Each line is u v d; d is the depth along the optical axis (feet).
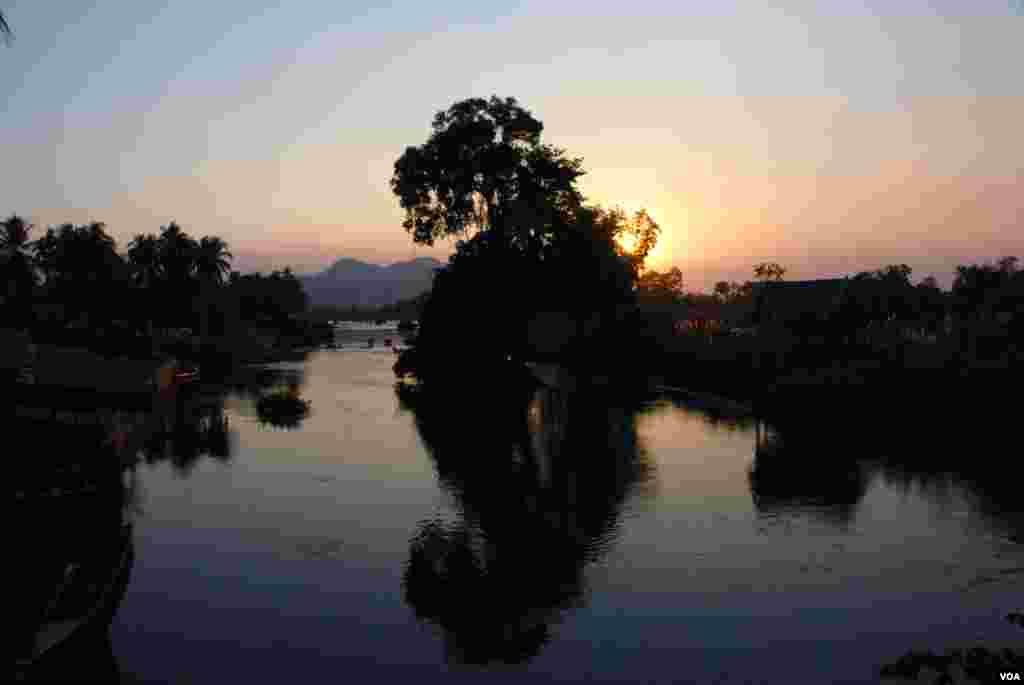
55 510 64.18
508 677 56.39
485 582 74.79
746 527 90.22
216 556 82.79
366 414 189.78
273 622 66.03
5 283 309.63
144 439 152.46
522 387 233.55
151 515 98.68
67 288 340.59
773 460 125.18
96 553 67.00
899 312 232.12
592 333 307.17
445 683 55.62
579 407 196.85
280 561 81.20
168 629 64.75
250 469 126.11
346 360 396.16
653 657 59.11
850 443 136.15
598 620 65.98
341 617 67.26
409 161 255.70
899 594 69.77
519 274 246.68
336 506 102.78
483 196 260.01
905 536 85.56
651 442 145.79
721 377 217.36
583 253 256.52
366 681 56.03
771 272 290.56
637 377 269.85
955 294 282.15
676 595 70.69
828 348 202.39
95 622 55.93
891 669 55.67
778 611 66.85
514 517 96.58
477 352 243.81
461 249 256.11
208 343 368.89
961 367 150.92
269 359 401.70
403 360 269.03
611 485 112.16
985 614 65.31
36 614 54.49
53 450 73.20
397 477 119.75
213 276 420.36
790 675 55.98
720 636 62.34
